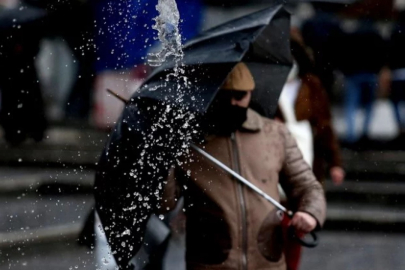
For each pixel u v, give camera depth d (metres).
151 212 10.63
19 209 21.45
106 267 11.38
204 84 10.70
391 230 22.39
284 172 11.40
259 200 10.90
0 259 17.81
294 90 14.61
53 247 18.62
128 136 10.70
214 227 10.80
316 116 14.99
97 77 29.67
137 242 10.70
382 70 28.02
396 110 28.94
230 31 11.20
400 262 19.12
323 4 25.34
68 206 21.97
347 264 18.78
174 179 10.80
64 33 25.44
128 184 10.67
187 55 10.95
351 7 26.08
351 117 28.72
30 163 25.66
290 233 11.52
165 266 10.68
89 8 19.70
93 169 25.67
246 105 11.00
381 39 26.98
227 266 10.77
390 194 24.17
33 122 27.08
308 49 14.69
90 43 15.21
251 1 29.06
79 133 29.42
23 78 26.83
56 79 32.47
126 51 14.98
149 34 14.21
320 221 11.30
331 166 15.62
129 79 26.16
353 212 22.55
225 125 10.94
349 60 26.81
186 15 23.09
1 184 22.77
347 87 28.22
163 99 10.67
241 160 10.98
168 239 10.71
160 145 10.68
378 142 29.03
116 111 29.69
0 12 26.08
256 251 10.85
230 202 10.80
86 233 11.45
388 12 26.72
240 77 10.99
